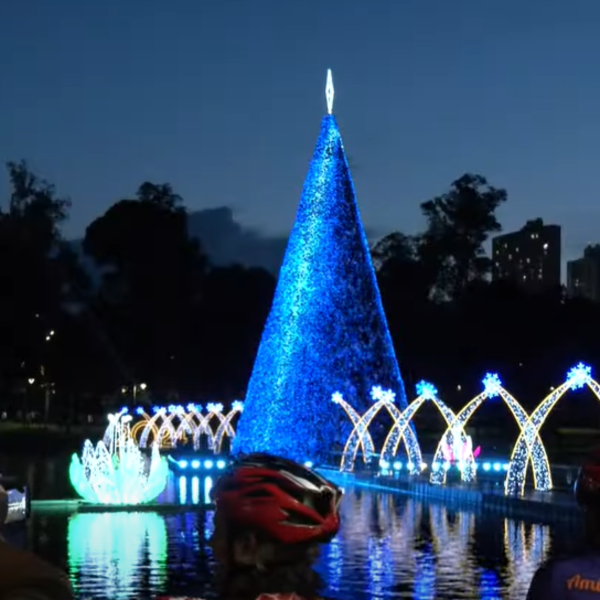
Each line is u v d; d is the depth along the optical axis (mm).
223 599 3117
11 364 68688
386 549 20781
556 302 71750
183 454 54062
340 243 43375
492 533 23406
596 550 3771
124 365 74938
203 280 76188
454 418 35094
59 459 51281
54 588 3021
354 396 42750
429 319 72438
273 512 3072
